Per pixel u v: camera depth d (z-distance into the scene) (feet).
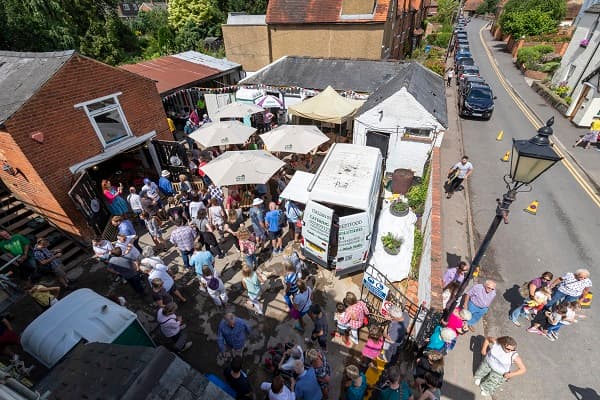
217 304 24.23
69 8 87.92
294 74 57.00
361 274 28.02
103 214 32.78
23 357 18.54
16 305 21.56
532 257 30.81
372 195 26.40
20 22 67.26
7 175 29.94
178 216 32.96
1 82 29.68
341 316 20.79
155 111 39.34
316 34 68.54
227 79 72.79
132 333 18.02
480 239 33.19
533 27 114.62
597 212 36.70
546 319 23.04
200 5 112.57
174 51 106.11
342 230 24.30
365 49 66.39
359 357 21.45
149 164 42.47
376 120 41.06
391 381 15.39
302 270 25.26
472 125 60.70
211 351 22.11
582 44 66.03
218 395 8.78
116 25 105.29
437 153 38.40
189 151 46.14
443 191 40.81
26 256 25.23
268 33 72.18
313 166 44.50
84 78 30.45
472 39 158.71
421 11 130.52
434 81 53.57
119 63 97.35
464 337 23.32
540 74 89.40
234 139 39.29
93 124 31.89
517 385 20.48
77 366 10.77
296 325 23.68
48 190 28.50
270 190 36.91
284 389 14.70
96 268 29.40
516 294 27.09
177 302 25.76
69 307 18.03
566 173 44.32
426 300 21.57
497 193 40.42
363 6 62.64
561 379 20.85
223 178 30.45
